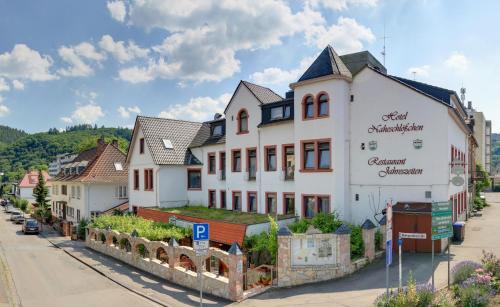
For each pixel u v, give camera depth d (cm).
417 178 1953
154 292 1620
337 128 2105
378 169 2059
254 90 2694
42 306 1520
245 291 1488
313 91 2200
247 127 2692
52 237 3778
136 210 3431
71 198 4453
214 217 2409
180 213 2655
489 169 7975
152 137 3244
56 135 18775
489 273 1287
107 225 2683
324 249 1570
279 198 2461
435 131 1914
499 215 3222
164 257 1988
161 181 3117
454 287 1234
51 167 13212
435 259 1736
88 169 4144
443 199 1888
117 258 2402
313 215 2208
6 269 2228
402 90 2002
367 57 2412
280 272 1537
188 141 3397
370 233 1739
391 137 2028
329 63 2147
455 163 1841
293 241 1552
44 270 2188
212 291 1536
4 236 3900
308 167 2252
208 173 3081
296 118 2278
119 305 1488
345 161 2105
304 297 1392
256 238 1997
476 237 2164
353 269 1630
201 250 1291
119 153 4306
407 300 1051
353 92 2150
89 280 1911
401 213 1900
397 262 1716
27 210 6825
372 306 1255
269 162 2556
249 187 2670
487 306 1066
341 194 2091
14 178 14025
